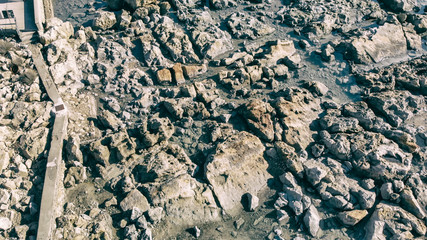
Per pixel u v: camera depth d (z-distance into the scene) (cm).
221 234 1684
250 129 2044
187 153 1941
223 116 2066
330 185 1809
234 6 2808
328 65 2464
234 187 1819
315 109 2169
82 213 1662
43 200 1591
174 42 2402
